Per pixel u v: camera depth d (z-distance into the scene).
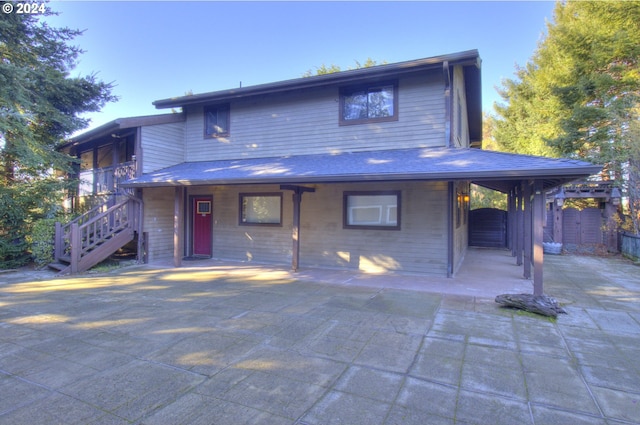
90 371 3.58
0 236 9.67
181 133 12.09
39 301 6.30
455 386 3.28
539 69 19.59
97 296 6.67
